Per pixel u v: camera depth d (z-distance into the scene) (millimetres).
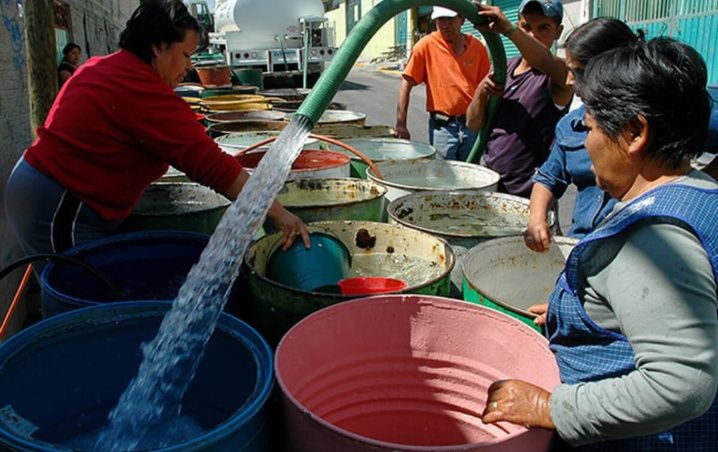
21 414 1502
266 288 1854
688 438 1327
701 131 1168
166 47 2256
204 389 1719
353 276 2330
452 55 4473
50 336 1551
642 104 1122
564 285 1347
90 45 12297
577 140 2354
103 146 2234
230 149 3861
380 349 1797
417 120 12336
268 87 15359
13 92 4578
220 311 1647
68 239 2359
